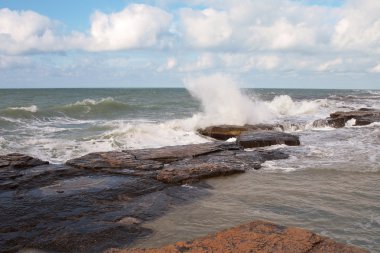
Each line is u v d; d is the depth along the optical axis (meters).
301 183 8.36
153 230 5.81
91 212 6.49
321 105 31.83
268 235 4.73
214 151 11.43
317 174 9.14
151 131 15.67
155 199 7.21
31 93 59.16
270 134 13.70
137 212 6.52
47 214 6.35
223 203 7.04
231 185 8.28
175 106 31.77
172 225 6.00
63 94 56.62
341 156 11.11
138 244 5.33
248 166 9.88
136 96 50.66
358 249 4.40
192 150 11.37
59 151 12.20
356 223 5.89
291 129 17.41
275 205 6.85
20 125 18.14
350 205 6.77
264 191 7.77
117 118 22.48
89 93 62.75
